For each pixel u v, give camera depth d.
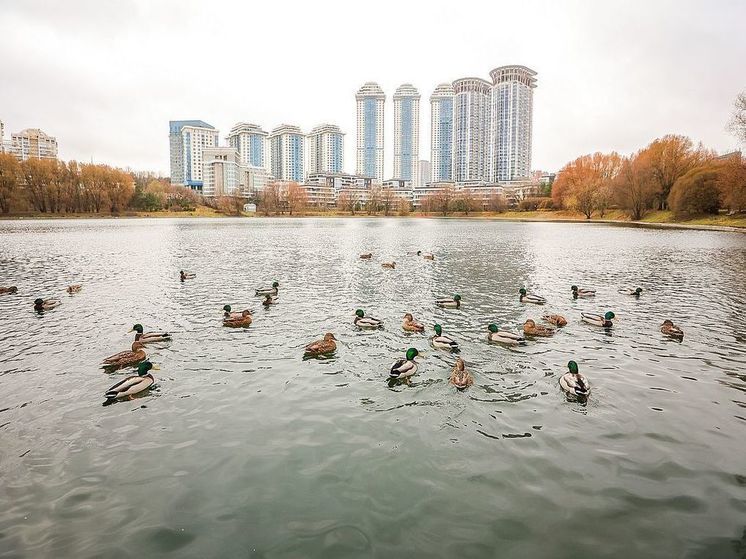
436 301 28.19
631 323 23.03
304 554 8.39
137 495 9.98
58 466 10.98
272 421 13.12
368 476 10.61
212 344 19.62
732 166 79.06
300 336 20.75
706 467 10.86
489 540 8.70
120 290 31.39
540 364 17.28
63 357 18.27
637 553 8.37
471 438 12.16
